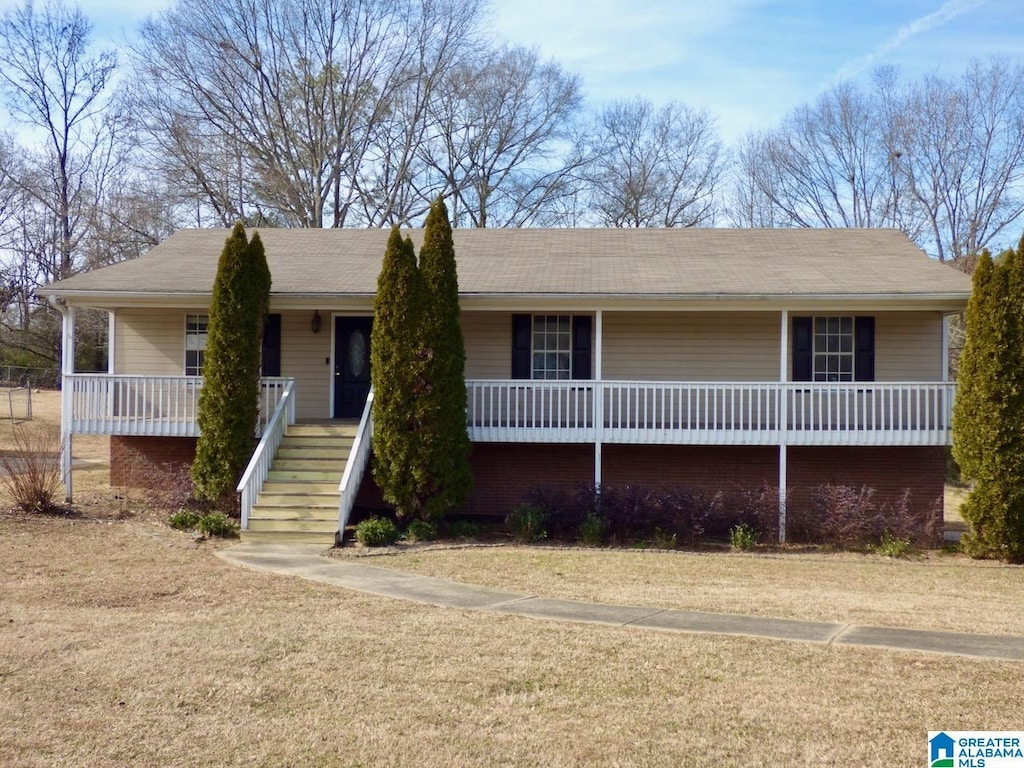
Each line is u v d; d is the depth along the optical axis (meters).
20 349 44.00
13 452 24.41
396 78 39.28
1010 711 7.09
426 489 15.55
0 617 9.54
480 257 19.80
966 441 15.09
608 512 15.59
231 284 16.06
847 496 15.91
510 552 14.16
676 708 7.11
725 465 17.89
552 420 16.56
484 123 43.12
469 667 8.00
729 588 11.68
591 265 18.81
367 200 40.53
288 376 18.55
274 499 15.06
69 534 14.56
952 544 16.16
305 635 8.96
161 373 18.86
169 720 6.78
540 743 6.45
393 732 6.61
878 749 6.40
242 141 37.28
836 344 17.97
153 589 10.99
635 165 48.00
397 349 15.55
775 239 21.00
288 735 6.55
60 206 43.19
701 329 18.22
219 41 36.41
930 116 43.06
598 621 9.67
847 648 8.70
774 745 6.45
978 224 42.19
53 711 6.92
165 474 17.28
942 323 17.64
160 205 38.44
